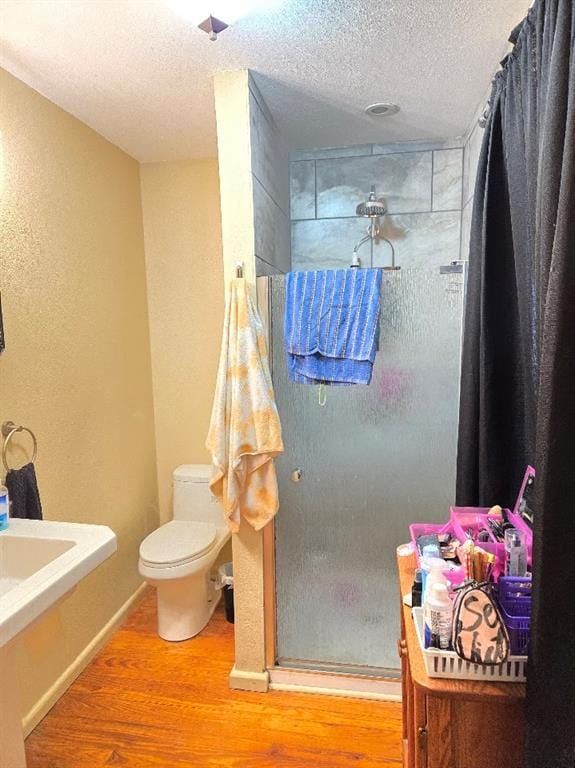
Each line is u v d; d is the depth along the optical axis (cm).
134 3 135
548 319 83
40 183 185
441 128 226
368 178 249
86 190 214
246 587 193
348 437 187
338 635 197
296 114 210
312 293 176
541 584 82
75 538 145
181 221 264
